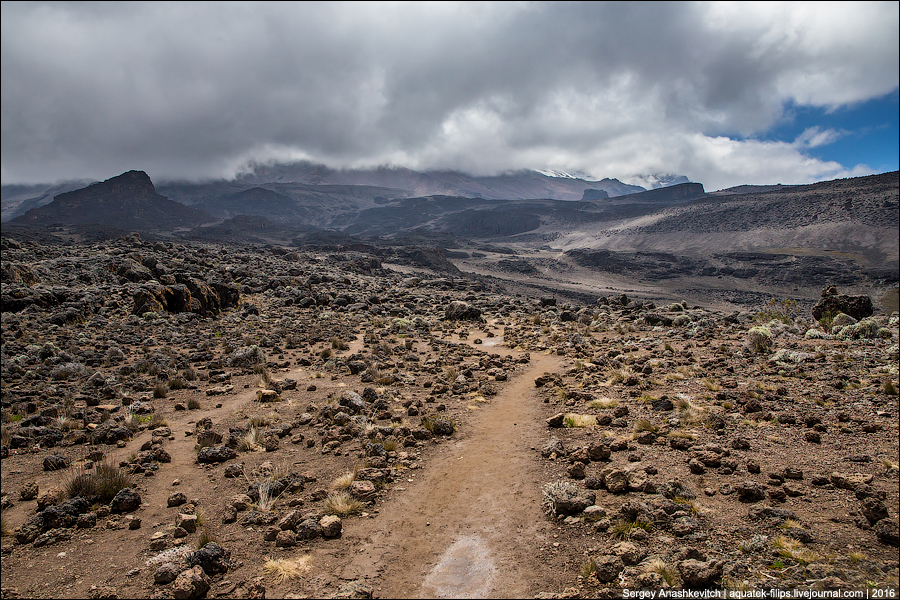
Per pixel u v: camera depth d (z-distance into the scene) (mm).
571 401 14281
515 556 6949
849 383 13875
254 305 43562
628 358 19672
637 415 12477
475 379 18188
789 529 6762
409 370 20031
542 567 6633
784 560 6148
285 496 9102
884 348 18359
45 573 6844
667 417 11961
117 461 11172
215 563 6809
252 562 7000
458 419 13359
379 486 9352
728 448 9914
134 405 15062
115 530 8055
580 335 26500
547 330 31406
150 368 20266
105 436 12562
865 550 6227
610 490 8391
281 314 40719
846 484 7891
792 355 17562
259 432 12531
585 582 6188
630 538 6898
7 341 25047
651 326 32500
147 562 6996
